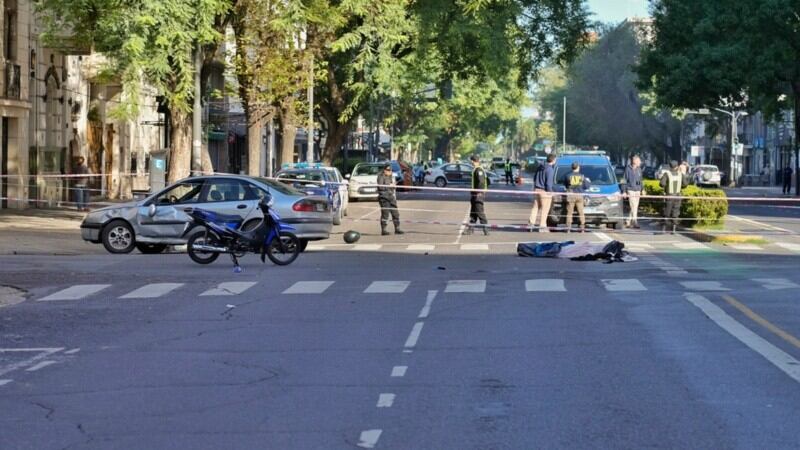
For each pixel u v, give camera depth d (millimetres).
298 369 12266
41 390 11312
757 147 114812
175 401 10625
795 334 14383
